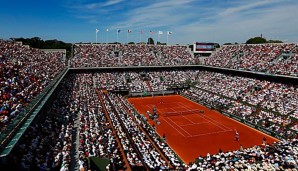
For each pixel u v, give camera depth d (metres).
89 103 57.06
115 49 102.12
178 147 42.59
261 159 32.62
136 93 83.50
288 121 50.53
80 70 88.94
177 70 101.69
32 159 24.59
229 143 44.66
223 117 61.72
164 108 69.50
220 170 28.48
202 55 112.19
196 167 29.70
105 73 91.25
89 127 40.50
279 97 61.75
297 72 64.19
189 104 74.44
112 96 71.00
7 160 19.27
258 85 72.06
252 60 83.25
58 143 31.88
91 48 99.69
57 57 88.44
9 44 62.22
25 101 33.19
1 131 20.69
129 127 43.81
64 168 25.69
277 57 77.06
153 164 30.89
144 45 109.06
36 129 31.22
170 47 112.62
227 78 85.12
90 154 30.84
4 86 33.94
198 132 50.53
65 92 61.12
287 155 32.28
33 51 72.50
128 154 33.06
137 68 96.38
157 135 44.72
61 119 42.62
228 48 104.19
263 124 52.38
